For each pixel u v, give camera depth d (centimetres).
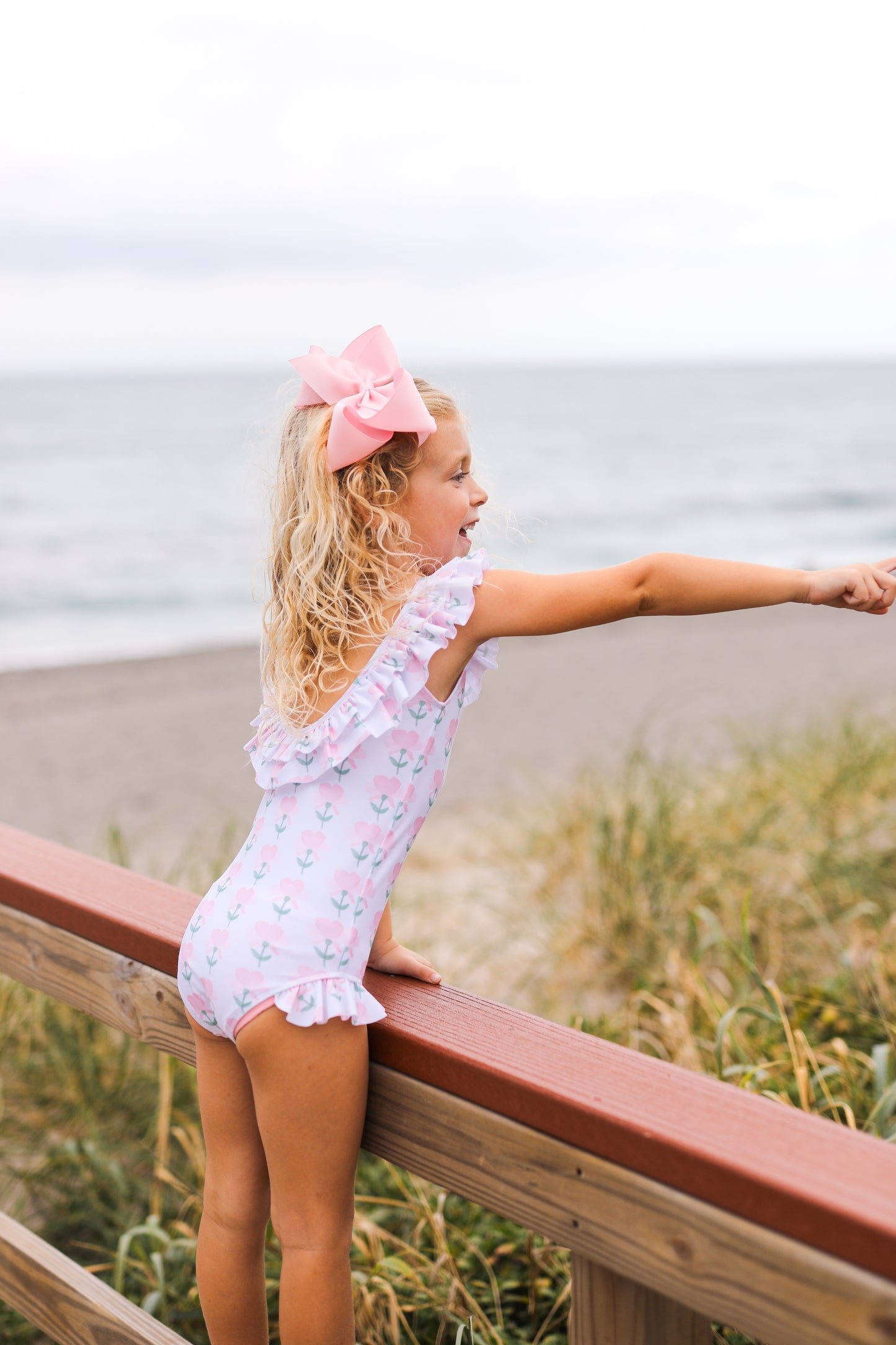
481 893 491
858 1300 95
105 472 3541
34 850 218
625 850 454
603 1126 116
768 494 3453
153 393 7544
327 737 148
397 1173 278
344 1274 147
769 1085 273
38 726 961
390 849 149
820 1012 341
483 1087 130
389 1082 144
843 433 5150
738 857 456
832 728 723
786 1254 100
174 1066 330
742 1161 105
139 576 2125
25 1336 260
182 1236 271
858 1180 101
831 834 477
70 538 2488
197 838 641
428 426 152
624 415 6016
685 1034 307
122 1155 306
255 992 141
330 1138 143
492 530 178
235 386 8456
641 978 378
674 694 1004
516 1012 146
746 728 831
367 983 160
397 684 146
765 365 15712
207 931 149
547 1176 123
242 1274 159
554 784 700
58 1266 189
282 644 158
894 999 337
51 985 199
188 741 905
